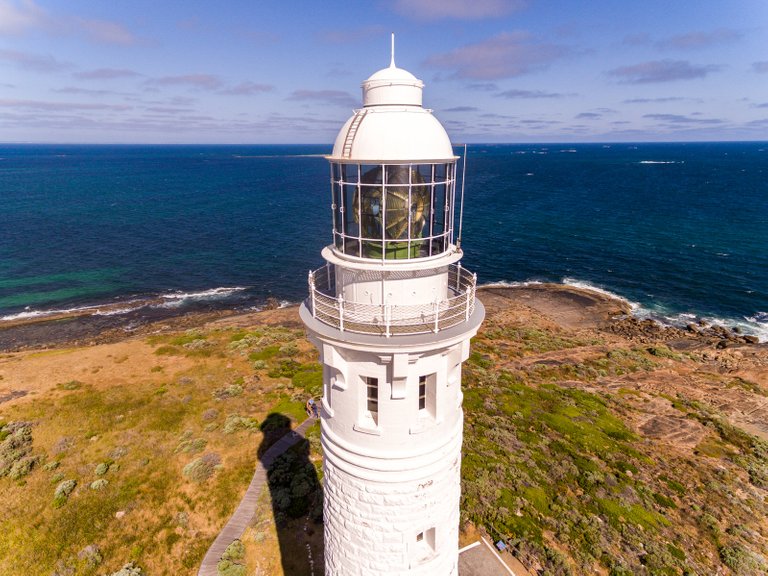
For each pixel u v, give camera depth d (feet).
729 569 66.69
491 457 87.30
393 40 28.91
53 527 70.69
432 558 34.68
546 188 536.01
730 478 85.35
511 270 235.61
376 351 27.96
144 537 69.56
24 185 558.97
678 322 176.14
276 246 286.87
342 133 29.50
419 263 29.19
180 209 406.41
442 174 30.14
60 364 122.72
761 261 236.84
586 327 170.40
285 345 133.69
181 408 101.40
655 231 306.35
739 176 634.84
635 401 111.96
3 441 89.25
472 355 133.08
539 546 67.82
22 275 227.61
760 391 118.01
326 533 37.52
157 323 179.83
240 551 66.80
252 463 84.38
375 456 31.17
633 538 70.44
